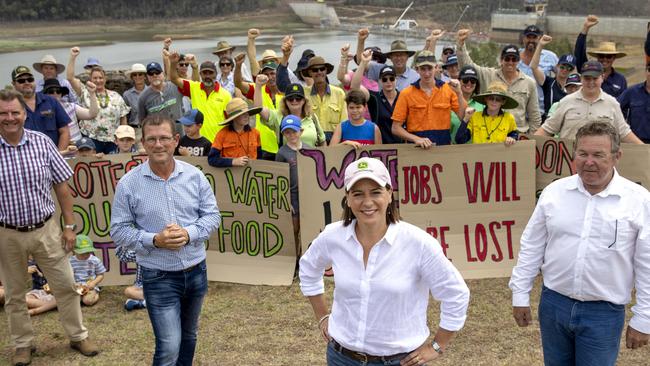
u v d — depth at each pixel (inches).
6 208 162.2
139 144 328.5
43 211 167.2
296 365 168.2
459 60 285.3
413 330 105.5
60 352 179.2
